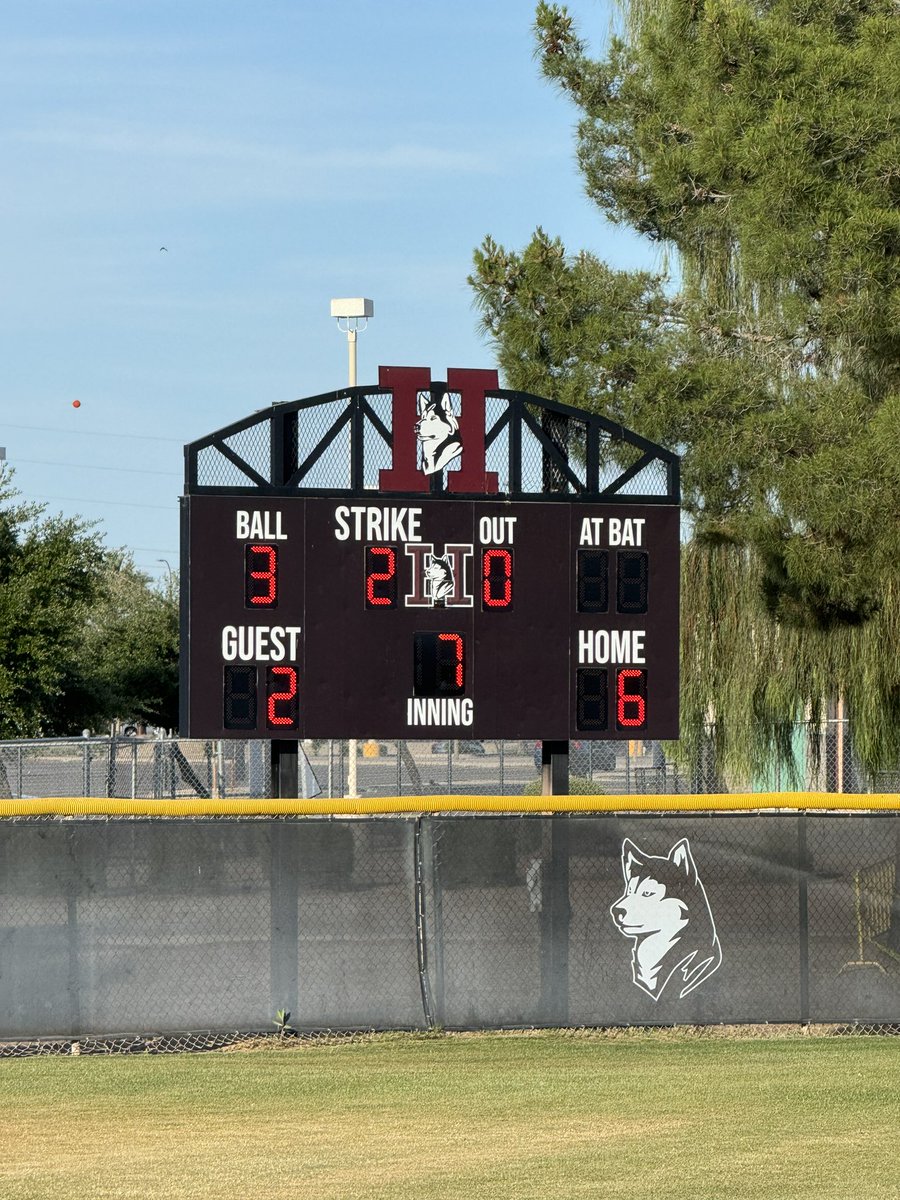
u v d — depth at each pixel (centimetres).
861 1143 2447
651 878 3553
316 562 4231
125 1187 2206
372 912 3475
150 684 13088
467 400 4369
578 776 9162
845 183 4906
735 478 5338
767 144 4884
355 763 8512
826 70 4938
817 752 6125
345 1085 2973
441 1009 3484
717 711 6056
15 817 3419
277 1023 3422
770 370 5328
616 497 4378
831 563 4991
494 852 3519
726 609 5938
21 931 3359
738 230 5322
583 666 4334
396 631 4253
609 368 5441
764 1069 3109
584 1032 3512
